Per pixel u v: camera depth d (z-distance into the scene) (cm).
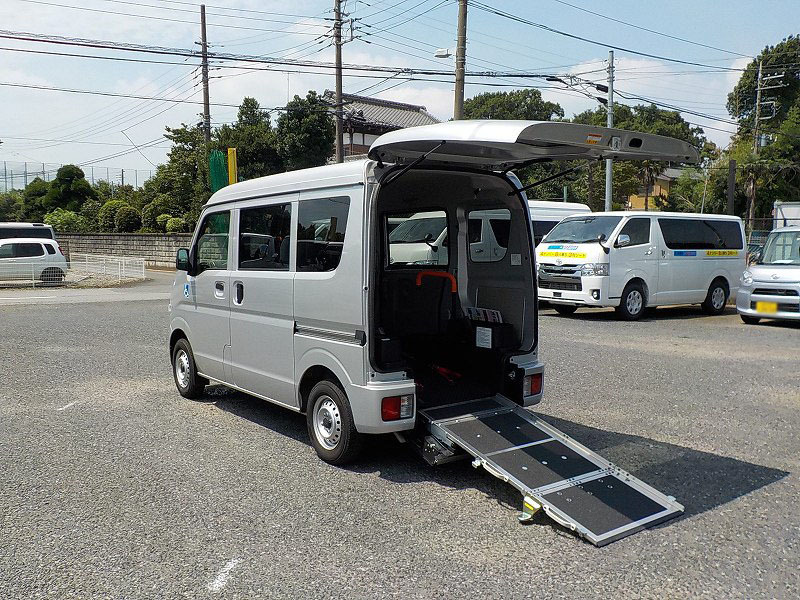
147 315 1466
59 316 1448
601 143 450
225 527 420
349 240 491
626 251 1363
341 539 404
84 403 720
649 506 433
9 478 501
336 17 2281
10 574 361
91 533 411
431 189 593
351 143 3669
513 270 567
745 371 879
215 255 665
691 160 511
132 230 3831
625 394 755
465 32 1817
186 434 612
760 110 4759
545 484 435
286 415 677
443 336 602
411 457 554
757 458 552
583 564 374
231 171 2270
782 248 1355
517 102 5238
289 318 556
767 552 389
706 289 1516
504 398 538
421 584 352
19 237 2461
